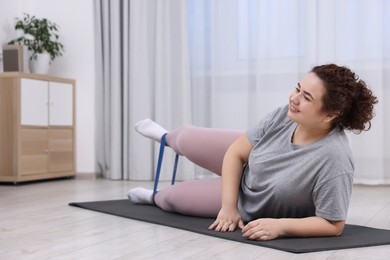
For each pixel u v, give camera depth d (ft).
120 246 5.14
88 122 13.51
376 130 11.32
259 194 5.64
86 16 13.50
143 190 7.94
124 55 13.12
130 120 13.02
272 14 12.09
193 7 12.81
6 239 5.50
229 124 12.55
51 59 13.32
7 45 12.31
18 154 11.73
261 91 12.16
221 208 6.20
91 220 6.73
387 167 11.43
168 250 4.94
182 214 7.01
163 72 12.81
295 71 11.98
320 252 4.81
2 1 13.25
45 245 5.19
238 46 12.47
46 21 13.19
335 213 5.18
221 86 12.59
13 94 11.75
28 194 9.87
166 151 12.64
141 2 12.92
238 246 5.07
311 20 11.75
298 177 5.28
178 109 12.81
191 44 12.86
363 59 11.41
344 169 5.12
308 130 5.34
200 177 12.73
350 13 11.55
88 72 13.50
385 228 6.25
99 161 13.53
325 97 4.99
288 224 5.22
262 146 5.74
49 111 12.63
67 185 11.70
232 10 12.46
